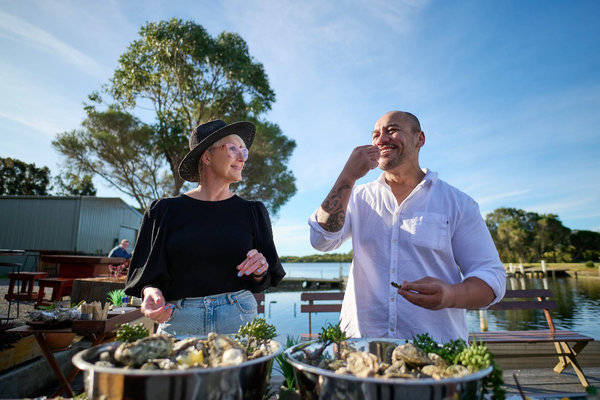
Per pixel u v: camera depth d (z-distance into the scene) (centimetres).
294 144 2320
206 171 138
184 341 76
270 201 2244
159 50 1616
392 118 137
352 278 145
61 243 1744
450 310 126
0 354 233
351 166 116
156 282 117
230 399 58
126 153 1808
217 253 123
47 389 268
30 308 653
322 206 119
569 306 1662
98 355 70
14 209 1758
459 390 56
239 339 89
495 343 360
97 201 1917
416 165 143
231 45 1708
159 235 122
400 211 137
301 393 67
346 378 57
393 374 65
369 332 132
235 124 134
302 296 388
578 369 314
